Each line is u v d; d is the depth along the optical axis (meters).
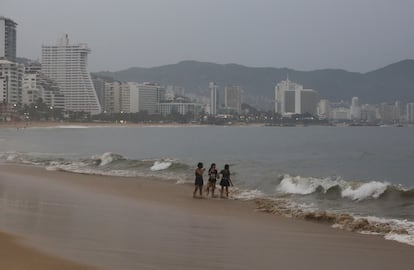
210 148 76.81
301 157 57.59
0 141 92.31
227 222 16.09
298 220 16.53
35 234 13.48
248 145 86.69
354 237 13.88
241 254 11.91
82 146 79.38
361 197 21.17
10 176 31.05
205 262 11.13
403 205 19.31
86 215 17.06
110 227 14.91
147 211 18.22
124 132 172.62
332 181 24.06
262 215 17.52
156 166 36.31
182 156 58.09
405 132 180.88
